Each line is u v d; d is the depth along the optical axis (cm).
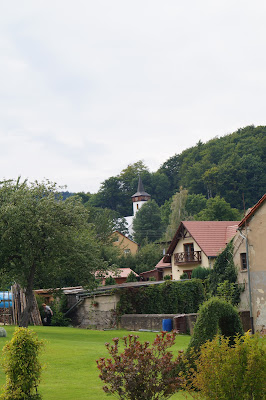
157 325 3388
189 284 3931
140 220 11794
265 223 3028
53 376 1681
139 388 1073
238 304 3528
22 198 2969
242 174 11575
